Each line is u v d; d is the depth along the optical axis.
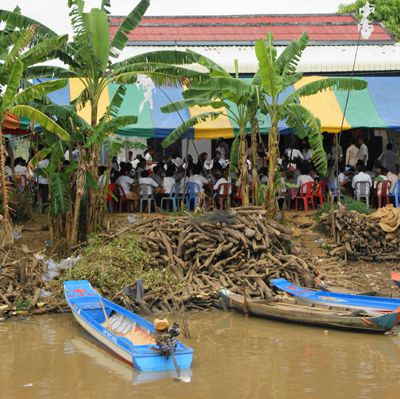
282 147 28.77
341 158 26.16
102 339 12.67
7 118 19.77
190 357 11.49
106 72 18.73
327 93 23.72
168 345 11.32
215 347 12.92
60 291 15.70
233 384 10.80
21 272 15.98
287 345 13.08
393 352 12.63
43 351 12.57
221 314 15.57
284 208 20.23
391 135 27.75
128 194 21.89
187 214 18.81
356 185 22.06
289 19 33.25
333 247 19.16
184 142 29.34
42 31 17.48
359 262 18.94
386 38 31.39
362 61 27.36
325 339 13.51
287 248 18.20
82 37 17.42
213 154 29.22
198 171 22.91
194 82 18.11
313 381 10.96
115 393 10.39
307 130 19.11
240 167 20.05
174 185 22.30
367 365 11.83
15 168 22.05
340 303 14.98
